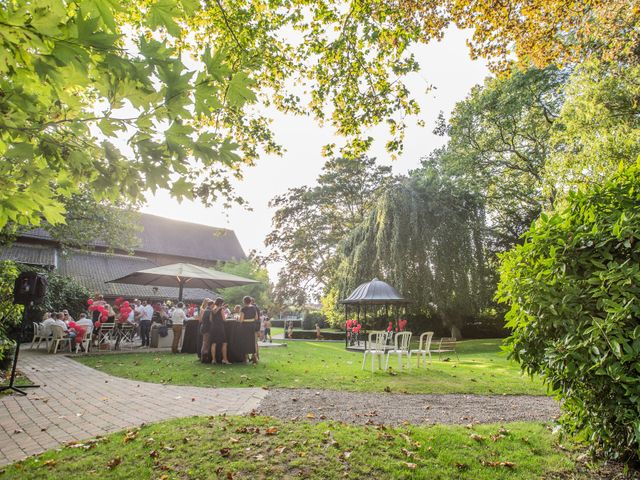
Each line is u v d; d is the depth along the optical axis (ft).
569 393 11.53
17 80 4.45
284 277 127.65
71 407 18.98
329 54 21.22
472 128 81.20
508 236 90.58
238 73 5.36
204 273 47.29
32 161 5.85
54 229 58.39
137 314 56.85
